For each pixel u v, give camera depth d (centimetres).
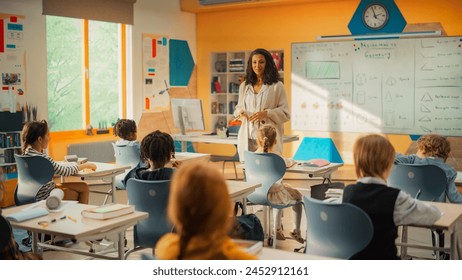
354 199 264
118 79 884
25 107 702
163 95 948
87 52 827
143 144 360
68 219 296
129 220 297
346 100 888
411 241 504
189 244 157
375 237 259
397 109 852
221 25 993
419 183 402
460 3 798
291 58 927
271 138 468
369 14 858
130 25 877
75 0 770
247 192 397
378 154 261
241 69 980
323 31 898
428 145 421
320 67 903
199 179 156
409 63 836
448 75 812
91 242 459
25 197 460
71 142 793
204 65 1017
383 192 259
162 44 940
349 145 895
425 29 823
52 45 780
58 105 793
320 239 278
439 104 823
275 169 448
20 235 515
